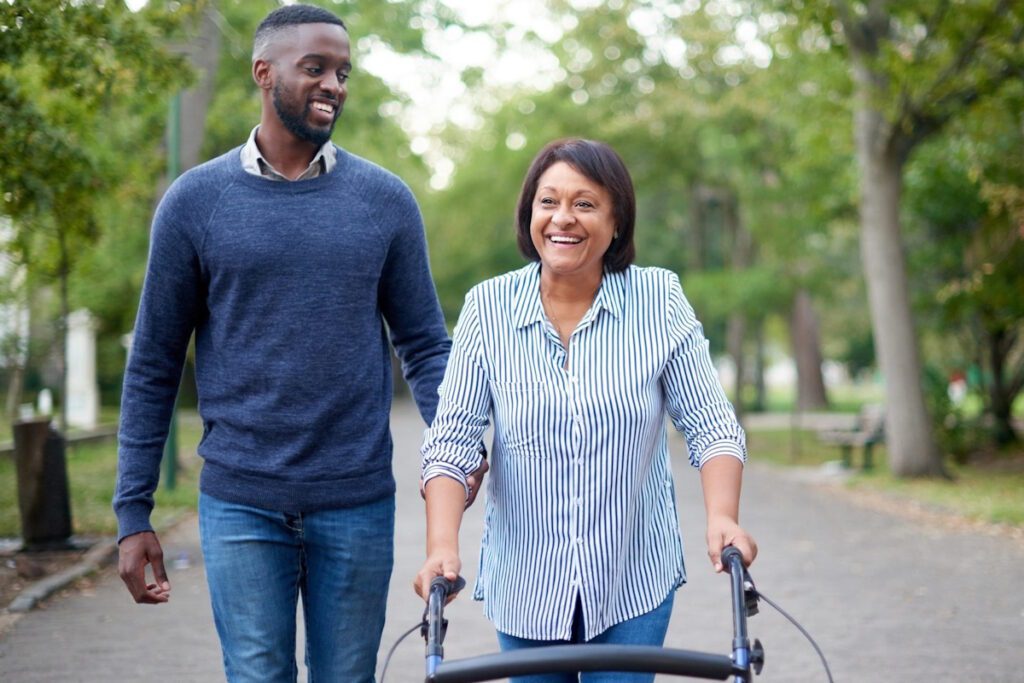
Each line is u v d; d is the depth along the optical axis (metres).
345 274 3.50
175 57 10.17
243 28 18.22
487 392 3.23
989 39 14.87
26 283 14.91
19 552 9.80
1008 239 18.62
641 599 3.25
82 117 11.16
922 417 17.16
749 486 17.08
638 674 3.18
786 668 6.49
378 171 3.66
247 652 3.46
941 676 6.32
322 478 3.46
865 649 6.92
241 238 3.45
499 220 41.69
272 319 3.46
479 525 12.63
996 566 9.82
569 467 3.17
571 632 3.24
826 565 9.93
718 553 2.87
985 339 21.36
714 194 30.19
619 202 3.19
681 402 3.24
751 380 67.75
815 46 17.14
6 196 9.93
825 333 58.62
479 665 2.51
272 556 3.49
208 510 3.52
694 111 25.56
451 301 55.12
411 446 25.62
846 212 22.73
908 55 15.58
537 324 3.19
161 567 3.60
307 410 3.46
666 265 42.31
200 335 3.62
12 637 7.21
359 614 3.56
